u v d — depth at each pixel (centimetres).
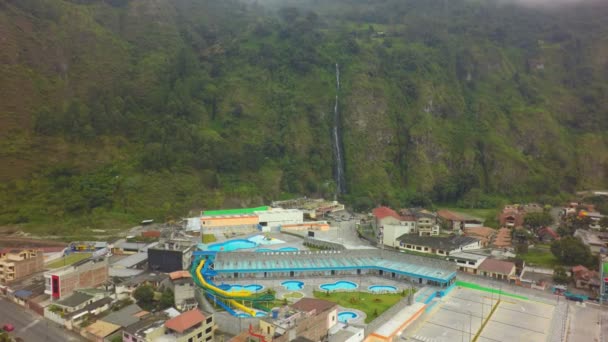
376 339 7350
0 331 7488
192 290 8594
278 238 14900
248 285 9981
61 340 7312
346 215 19450
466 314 8825
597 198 19438
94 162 17688
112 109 19862
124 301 8550
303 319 6644
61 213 15400
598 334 7938
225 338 7275
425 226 15125
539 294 9988
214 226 15462
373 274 11075
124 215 15950
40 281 9762
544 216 15050
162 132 19775
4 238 13362
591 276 10362
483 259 11956
